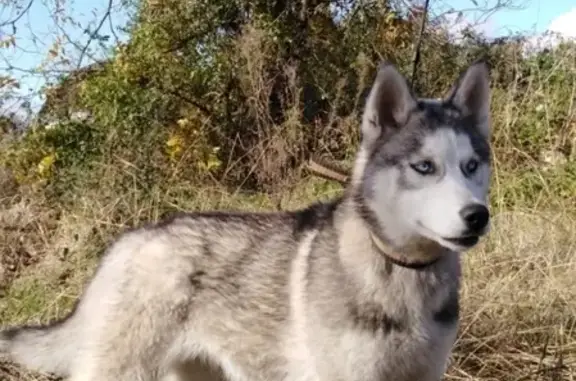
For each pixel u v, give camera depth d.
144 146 3.68
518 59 3.82
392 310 1.72
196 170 3.62
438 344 1.76
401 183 1.71
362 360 1.73
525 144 3.37
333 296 1.76
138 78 3.91
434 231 1.67
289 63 4.00
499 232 2.73
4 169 3.72
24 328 2.03
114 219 3.11
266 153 3.47
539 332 2.32
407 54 3.98
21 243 3.14
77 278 2.77
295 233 1.87
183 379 1.97
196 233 1.92
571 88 3.54
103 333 1.91
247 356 1.87
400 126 1.77
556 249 2.63
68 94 3.99
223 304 1.87
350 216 1.79
